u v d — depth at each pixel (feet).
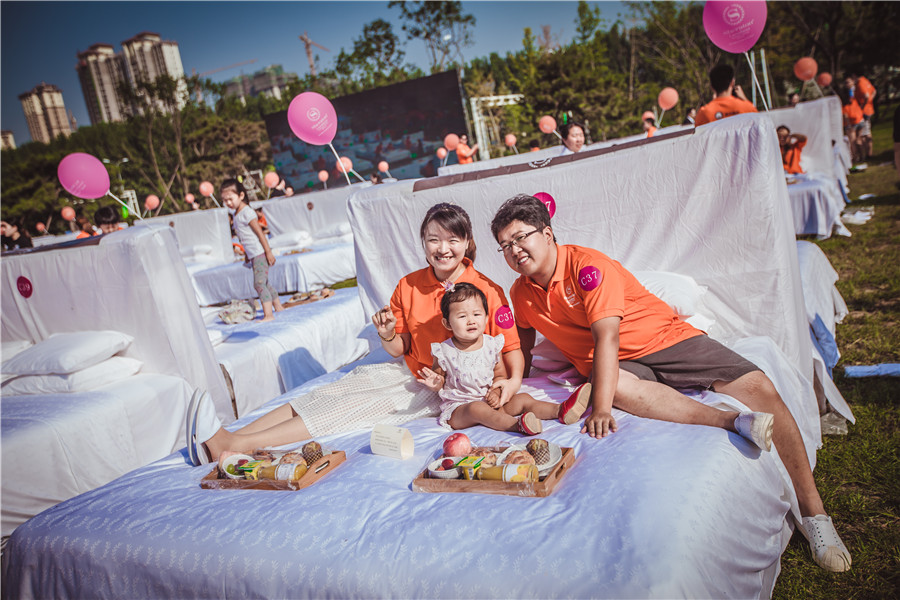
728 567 5.32
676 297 9.75
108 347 13.12
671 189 10.55
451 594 5.13
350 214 13.55
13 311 15.17
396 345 9.82
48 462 10.71
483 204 12.21
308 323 17.57
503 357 9.02
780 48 92.32
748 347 9.25
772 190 9.79
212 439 8.74
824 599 6.75
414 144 64.03
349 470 7.55
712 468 5.99
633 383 7.67
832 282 15.14
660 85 119.75
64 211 36.32
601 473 6.16
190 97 127.13
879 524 7.84
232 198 19.06
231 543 6.33
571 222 11.56
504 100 94.53
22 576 7.72
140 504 7.69
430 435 8.61
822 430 10.40
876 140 60.75
